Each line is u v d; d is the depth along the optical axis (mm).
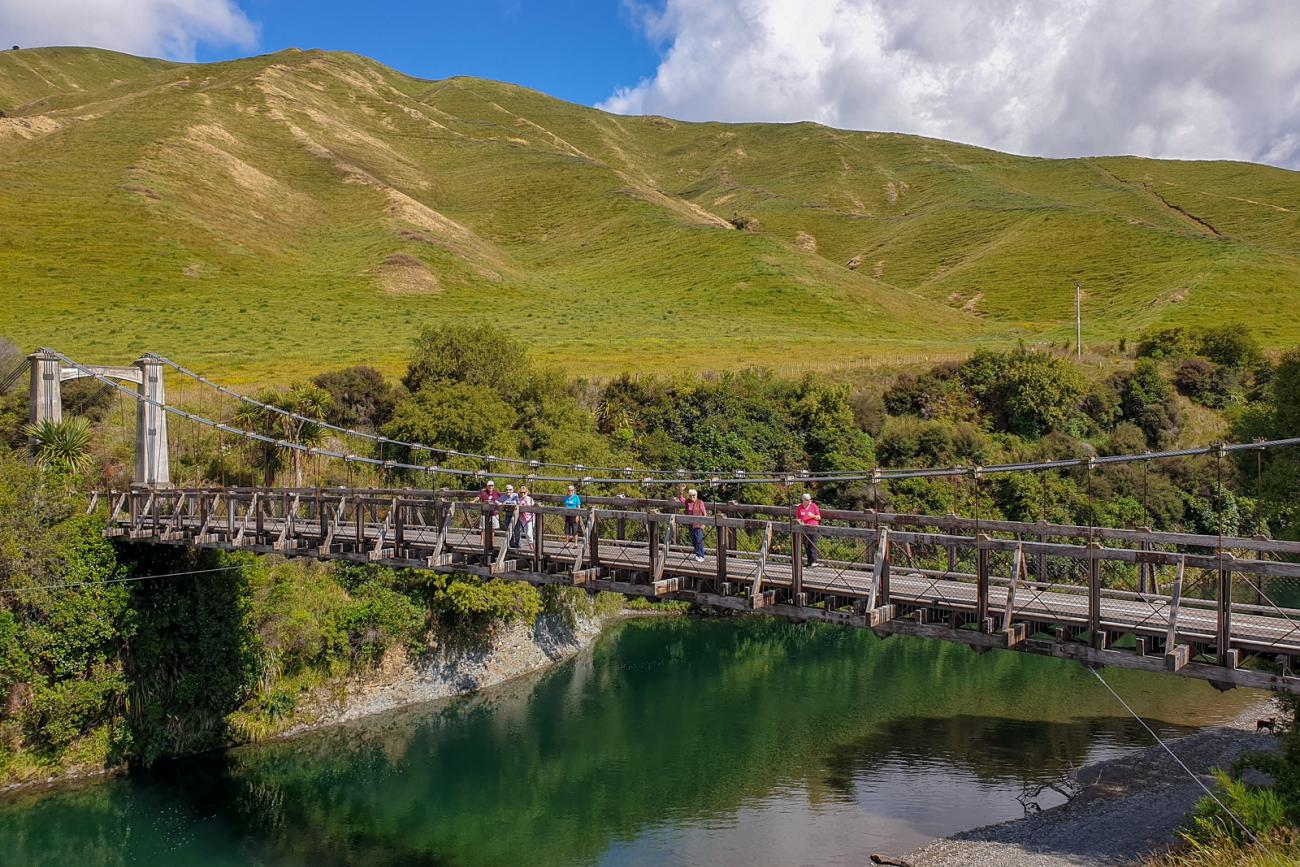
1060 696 36719
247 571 33688
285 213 129500
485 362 52625
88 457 36344
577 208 158250
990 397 64250
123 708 30531
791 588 19359
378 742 32625
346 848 25094
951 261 147750
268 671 33406
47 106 187250
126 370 36812
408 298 101000
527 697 37469
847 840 24812
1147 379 64750
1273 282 106062
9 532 29016
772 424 58312
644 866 23750
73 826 26234
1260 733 31438
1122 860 22375
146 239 103125
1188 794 26266
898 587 19578
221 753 31594
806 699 36875
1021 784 28109
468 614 39031
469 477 43250
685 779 29250
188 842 25422
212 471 44438
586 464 47594
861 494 53844
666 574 20938
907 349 81125
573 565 22828
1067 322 107625
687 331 90188
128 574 31312
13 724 28781
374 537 27375
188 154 132500
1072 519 53031
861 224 181625
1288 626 16359
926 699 36656
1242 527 52938
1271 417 36500
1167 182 189625
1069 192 189375
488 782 29266
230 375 60969
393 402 53344
